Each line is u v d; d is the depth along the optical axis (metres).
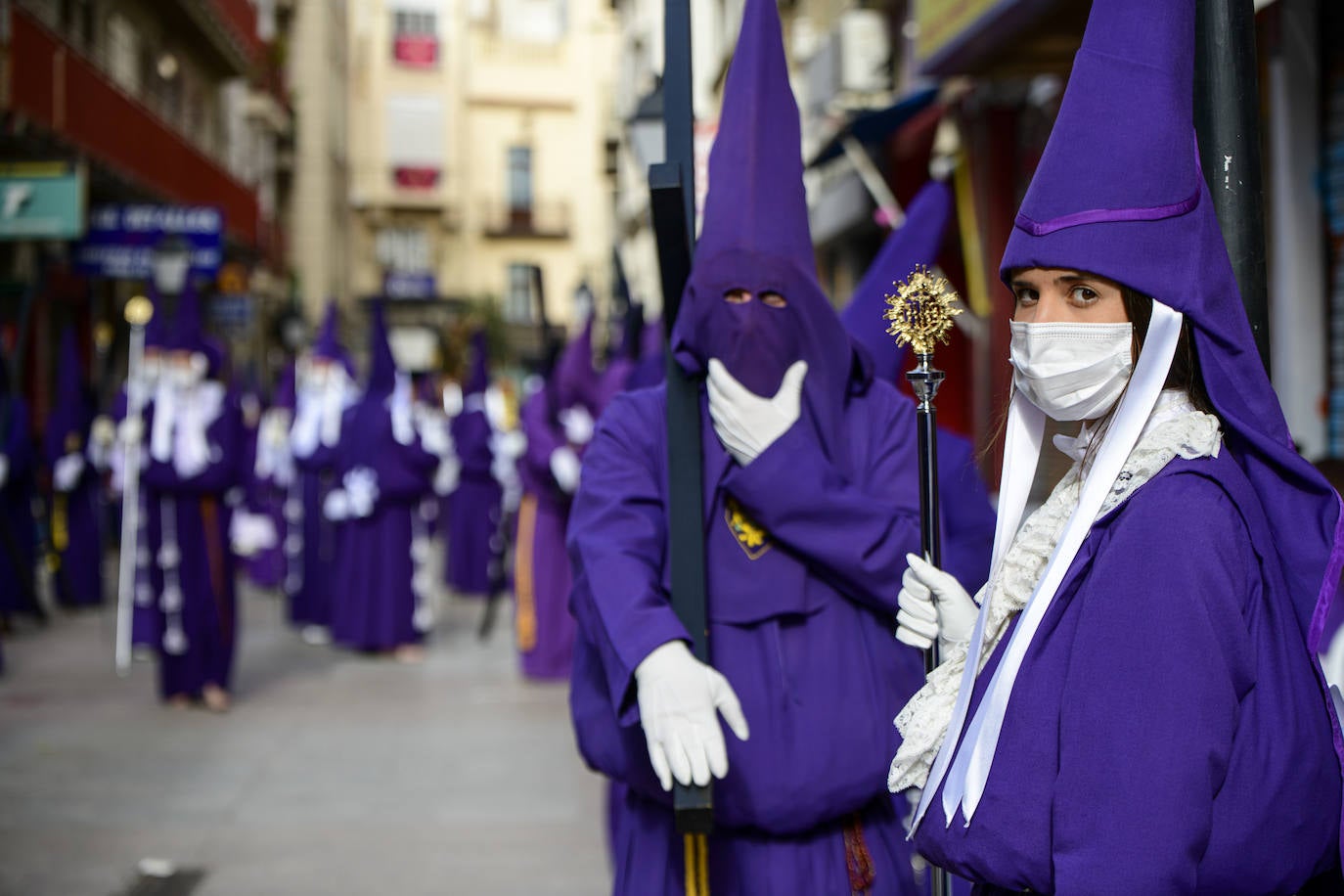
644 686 2.17
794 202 2.53
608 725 2.51
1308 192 5.94
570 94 44.84
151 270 10.21
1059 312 1.50
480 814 5.51
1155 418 1.48
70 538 12.26
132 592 9.10
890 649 2.51
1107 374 1.49
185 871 4.73
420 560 9.73
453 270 44.19
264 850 4.99
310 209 35.91
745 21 2.58
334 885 4.58
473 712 7.67
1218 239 1.49
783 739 2.40
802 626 2.48
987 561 3.01
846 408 2.65
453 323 38.88
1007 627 1.57
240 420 7.75
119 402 11.91
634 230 26.64
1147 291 1.44
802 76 14.28
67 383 12.23
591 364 8.58
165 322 8.98
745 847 2.44
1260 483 1.46
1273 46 6.04
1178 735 1.31
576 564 2.57
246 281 25.27
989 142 9.21
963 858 1.47
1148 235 1.45
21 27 13.80
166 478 7.52
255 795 5.81
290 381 13.86
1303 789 1.37
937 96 9.80
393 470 9.42
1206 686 1.32
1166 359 1.44
